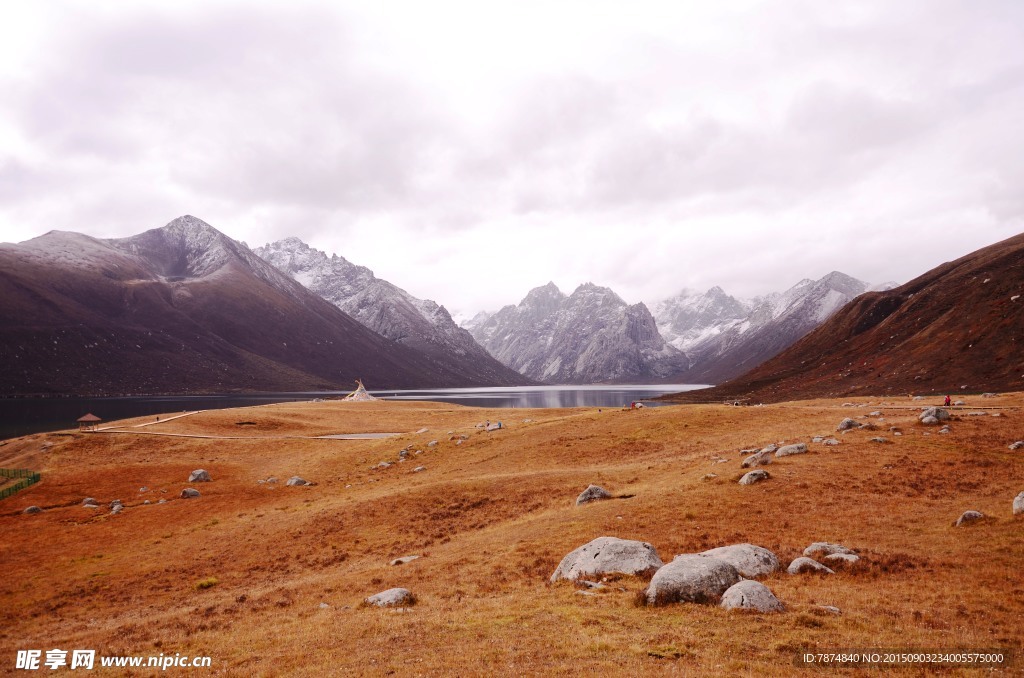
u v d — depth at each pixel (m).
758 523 36.81
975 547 29.06
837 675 16.52
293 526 56.72
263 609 31.78
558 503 52.38
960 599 22.88
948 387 155.25
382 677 18.20
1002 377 146.38
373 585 34.09
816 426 73.88
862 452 53.19
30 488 84.81
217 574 45.75
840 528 34.62
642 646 19.08
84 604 41.00
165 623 30.83
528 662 18.39
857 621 20.72
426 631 22.48
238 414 149.38
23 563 52.81
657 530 37.09
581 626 21.42
